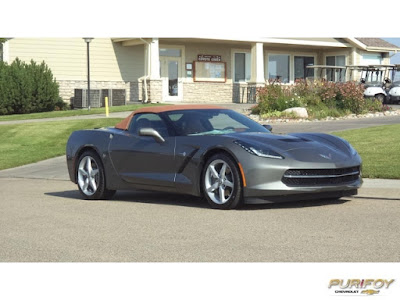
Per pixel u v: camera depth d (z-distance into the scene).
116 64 30.16
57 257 5.03
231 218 6.49
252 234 5.65
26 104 26.62
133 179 7.93
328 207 7.10
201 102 31.75
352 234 5.54
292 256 4.82
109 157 8.23
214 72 32.19
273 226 6.00
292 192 6.79
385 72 33.06
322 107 22.91
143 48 30.86
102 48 29.80
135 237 5.69
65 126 19.92
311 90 23.86
